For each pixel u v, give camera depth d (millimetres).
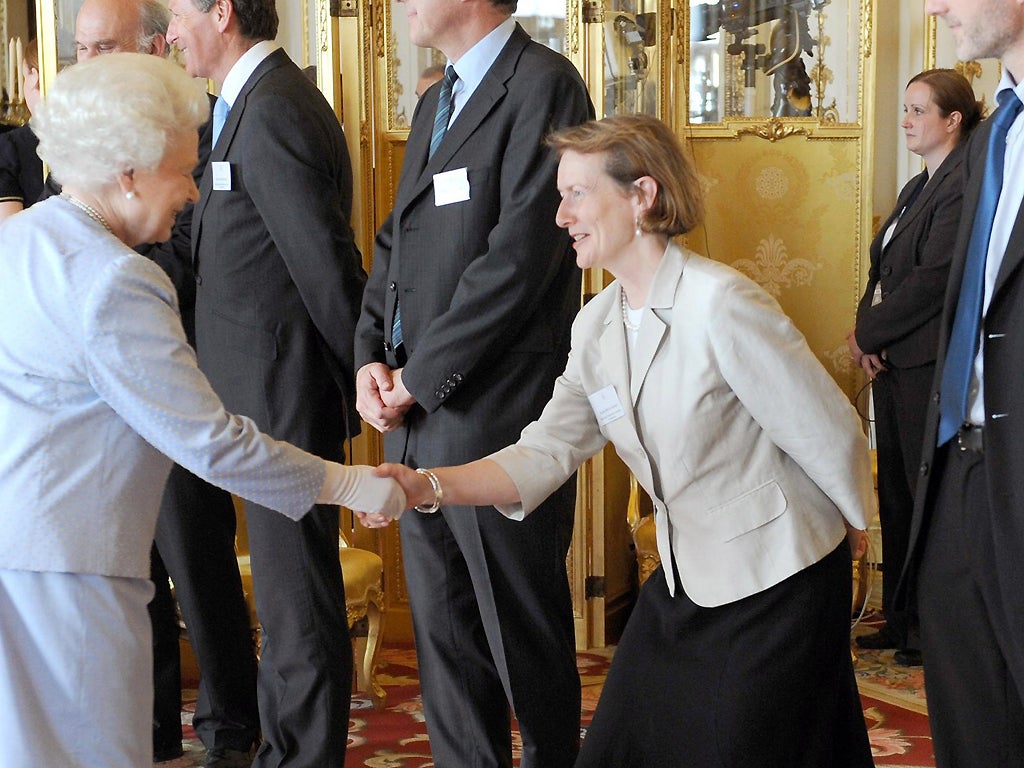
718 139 5109
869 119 5188
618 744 2281
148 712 2037
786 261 5234
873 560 5355
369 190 4770
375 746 3873
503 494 2428
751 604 2209
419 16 2949
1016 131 2254
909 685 4445
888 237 4758
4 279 1916
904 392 4383
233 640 3643
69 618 1911
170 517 3549
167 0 3975
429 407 2840
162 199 2025
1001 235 2229
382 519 2291
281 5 4695
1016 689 2271
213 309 3277
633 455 2309
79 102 1958
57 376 1883
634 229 2242
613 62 4785
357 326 3135
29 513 1884
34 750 1889
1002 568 2133
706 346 2168
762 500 2207
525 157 2828
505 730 3121
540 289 2850
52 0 4113
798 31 5145
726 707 2182
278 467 2035
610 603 5035
